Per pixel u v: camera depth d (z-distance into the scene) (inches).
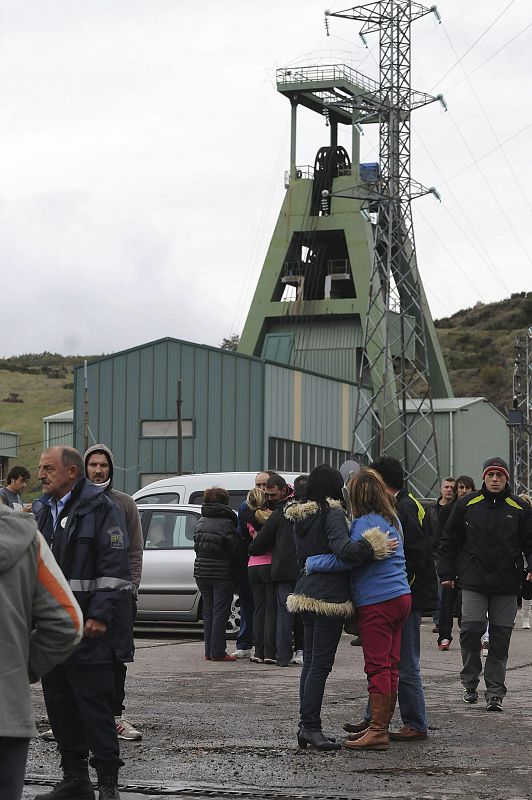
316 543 367.2
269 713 430.3
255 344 2716.5
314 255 2797.7
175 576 735.1
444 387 2837.1
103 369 2258.9
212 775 323.9
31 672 195.8
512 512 449.7
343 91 2746.1
